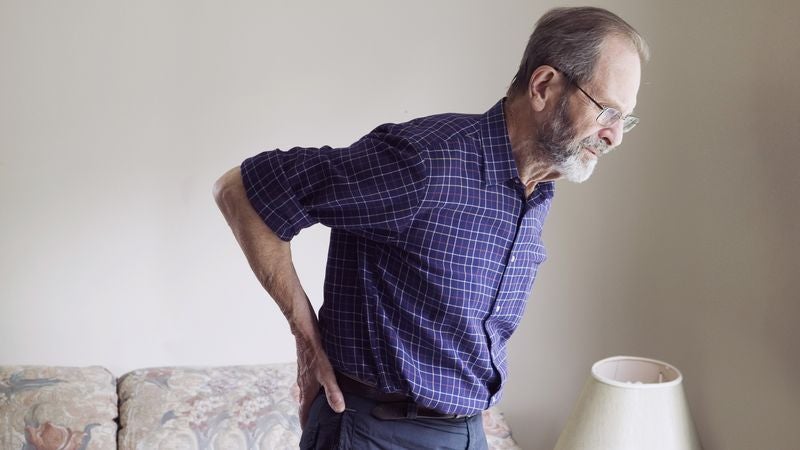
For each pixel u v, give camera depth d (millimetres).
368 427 1412
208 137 2572
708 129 2490
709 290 2504
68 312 2541
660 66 2613
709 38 2477
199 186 2580
